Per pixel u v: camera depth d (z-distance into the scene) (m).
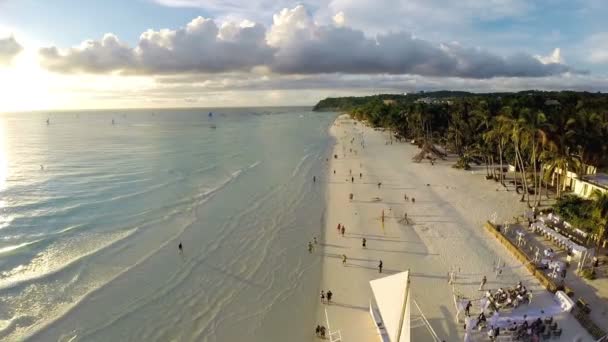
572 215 35.84
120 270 34.22
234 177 70.19
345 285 31.06
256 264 35.22
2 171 76.94
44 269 34.19
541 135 43.09
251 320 27.19
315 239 39.94
